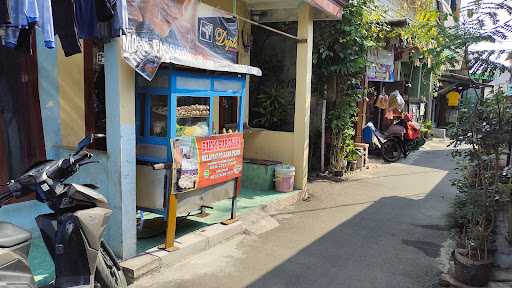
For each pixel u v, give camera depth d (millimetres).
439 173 10844
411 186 9258
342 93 9492
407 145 13148
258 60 9281
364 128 12594
